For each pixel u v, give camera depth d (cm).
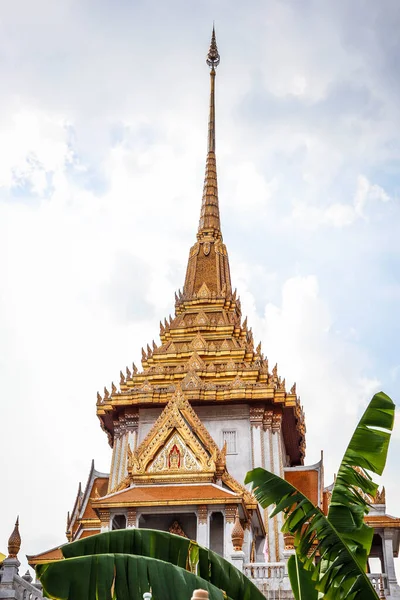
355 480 1944
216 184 7150
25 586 2944
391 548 3941
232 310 6209
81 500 5184
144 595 1661
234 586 1892
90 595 1677
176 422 4478
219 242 6700
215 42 8106
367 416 1977
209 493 4109
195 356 5584
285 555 3453
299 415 5647
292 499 1923
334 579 1802
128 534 1914
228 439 5162
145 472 4331
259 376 5425
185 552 1916
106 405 5491
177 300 6341
